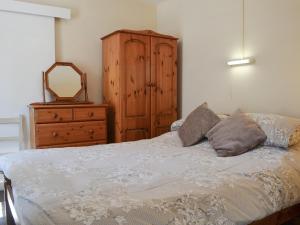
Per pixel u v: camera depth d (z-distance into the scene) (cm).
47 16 347
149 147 262
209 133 265
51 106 311
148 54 362
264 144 241
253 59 304
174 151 246
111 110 364
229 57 330
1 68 326
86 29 382
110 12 401
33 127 313
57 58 363
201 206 139
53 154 222
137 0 421
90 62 387
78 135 327
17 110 337
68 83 361
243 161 206
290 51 272
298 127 241
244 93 316
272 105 289
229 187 158
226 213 145
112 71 360
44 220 112
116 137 354
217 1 342
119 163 202
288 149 230
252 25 304
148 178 167
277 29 282
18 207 137
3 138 329
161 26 434
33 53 342
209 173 177
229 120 260
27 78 340
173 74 383
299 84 266
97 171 179
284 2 275
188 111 391
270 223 182
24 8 329
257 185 170
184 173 178
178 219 127
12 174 174
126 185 154
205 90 364
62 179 161
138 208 123
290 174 192
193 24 377
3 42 325
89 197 133
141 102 360
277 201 174
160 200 132
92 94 390
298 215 208
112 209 120
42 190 143
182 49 396
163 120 378
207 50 359
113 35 355
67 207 121
